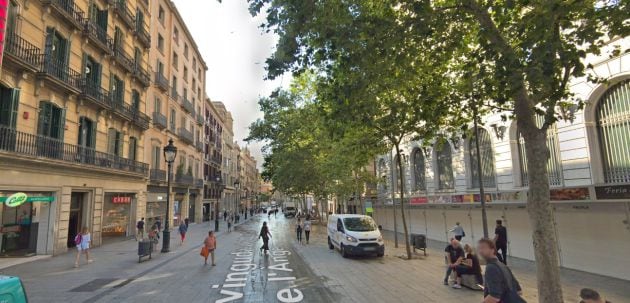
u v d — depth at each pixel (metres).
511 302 4.34
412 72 8.80
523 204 13.68
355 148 14.95
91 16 19.62
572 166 12.46
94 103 19.28
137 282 10.33
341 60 7.55
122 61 22.81
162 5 33.12
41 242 15.79
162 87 31.72
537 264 6.55
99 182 19.83
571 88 12.29
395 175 27.94
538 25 6.05
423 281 10.17
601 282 10.07
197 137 44.94
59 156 16.34
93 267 12.96
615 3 6.87
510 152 15.47
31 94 14.94
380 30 7.05
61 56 17.16
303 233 29.53
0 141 13.21
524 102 7.08
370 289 9.22
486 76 8.08
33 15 15.04
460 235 15.92
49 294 8.93
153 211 29.81
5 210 15.28
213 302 8.12
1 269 12.62
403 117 11.46
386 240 23.16
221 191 62.00
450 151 20.75
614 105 11.32
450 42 8.59
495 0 8.01
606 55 11.09
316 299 8.27
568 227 12.17
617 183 10.00
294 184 36.16
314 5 6.80
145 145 28.70
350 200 37.09
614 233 10.62
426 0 6.88
